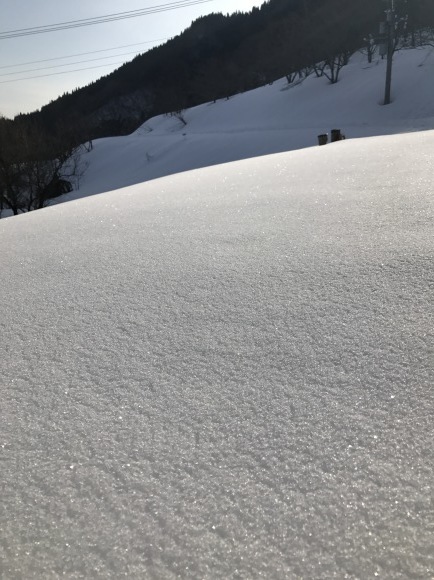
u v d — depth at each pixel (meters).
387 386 0.94
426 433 0.81
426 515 0.67
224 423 0.90
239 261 1.73
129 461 0.84
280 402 0.94
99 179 33.22
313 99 36.28
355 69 38.34
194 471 0.80
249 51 67.12
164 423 0.92
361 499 0.71
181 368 1.10
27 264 2.09
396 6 36.44
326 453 0.80
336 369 1.02
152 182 4.91
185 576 0.64
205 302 1.42
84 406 1.00
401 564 0.62
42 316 1.49
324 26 42.78
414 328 1.11
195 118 45.44
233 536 0.68
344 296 1.32
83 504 0.76
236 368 1.07
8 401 1.05
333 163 3.78
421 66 32.75
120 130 66.31
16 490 0.80
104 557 0.67
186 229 2.29
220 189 3.33
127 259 1.95
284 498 0.73
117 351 1.21
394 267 1.45
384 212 2.04
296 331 1.19
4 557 0.69
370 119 29.28
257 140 29.88
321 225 2.01
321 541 0.66
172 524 0.71
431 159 3.21
